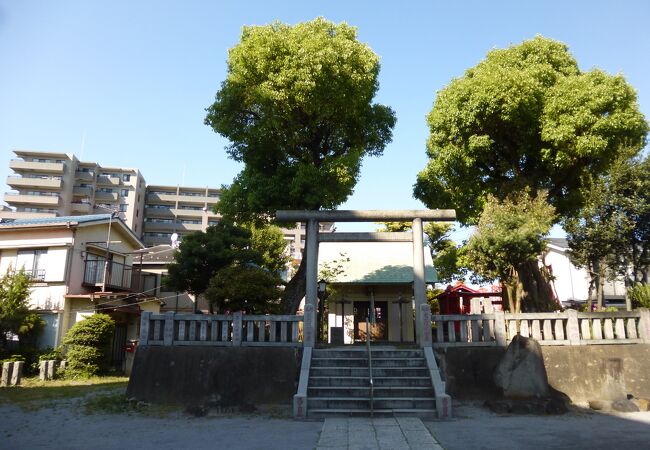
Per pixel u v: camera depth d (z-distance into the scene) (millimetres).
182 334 12469
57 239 20984
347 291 22094
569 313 12336
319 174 14648
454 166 17406
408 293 22016
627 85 15195
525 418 9844
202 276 17938
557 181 17078
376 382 11180
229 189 16047
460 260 25125
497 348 12156
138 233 64625
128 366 19359
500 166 17688
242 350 12188
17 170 59406
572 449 7258
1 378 15773
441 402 10062
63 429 9188
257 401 11617
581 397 11609
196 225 68000
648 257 13672
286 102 14562
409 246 24688
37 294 20359
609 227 13414
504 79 15562
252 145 15906
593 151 14539
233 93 15312
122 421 9961
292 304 15648
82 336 17859
